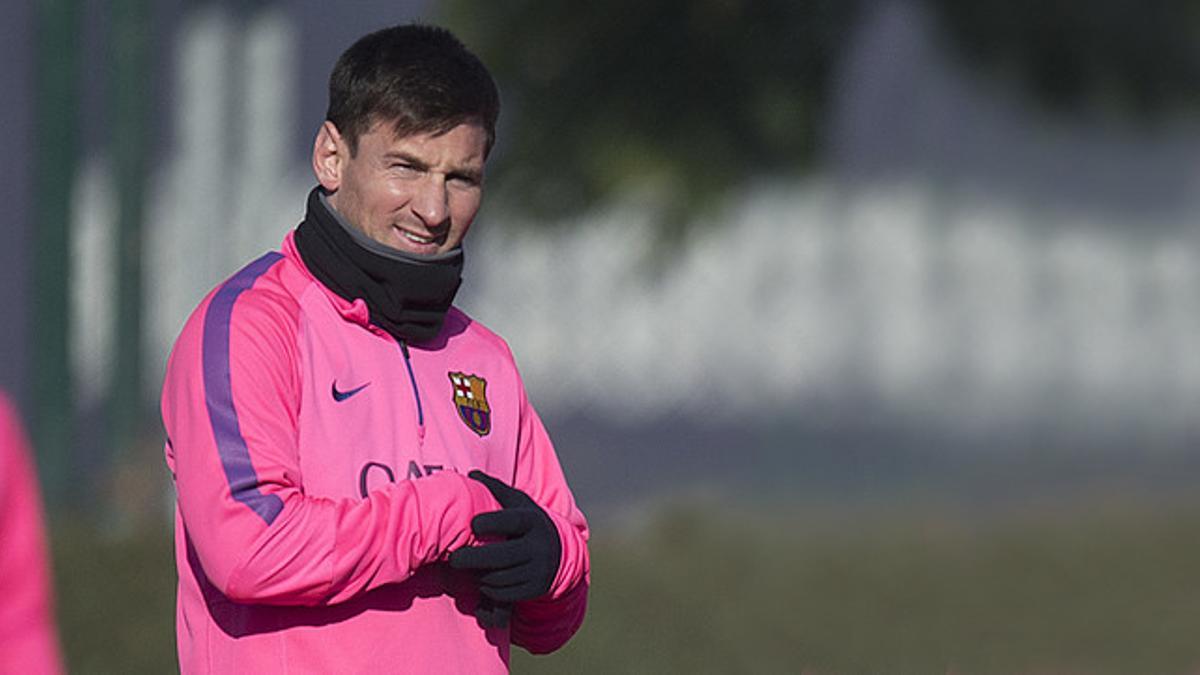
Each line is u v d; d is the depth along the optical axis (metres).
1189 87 52.72
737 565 35.47
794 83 48.62
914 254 55.59
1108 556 40.75
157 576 28.61
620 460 50.53
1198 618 34.84
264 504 10.70
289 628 11.02
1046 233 57.94
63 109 36.09
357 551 10.72
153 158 43.62
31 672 9.48
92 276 42.25
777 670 27.89
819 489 48.22
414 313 11.52
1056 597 36.44
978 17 51.34
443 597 11.37
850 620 32.16
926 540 41.44
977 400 56.44
